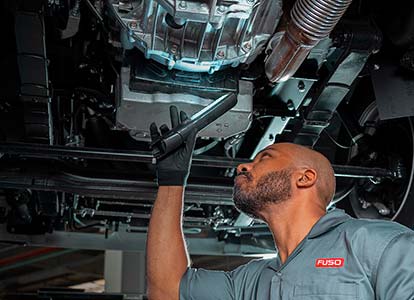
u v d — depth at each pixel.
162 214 1.63
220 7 1.48
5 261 7.42
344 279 1.23
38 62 1.73
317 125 2.06
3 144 1.93
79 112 2.19
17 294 3.88
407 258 1.18
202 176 2.38
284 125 2.17
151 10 1.56
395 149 2.24
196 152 2.30
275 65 1.69
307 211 1.42
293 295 1.27
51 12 1.71
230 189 2.36
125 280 6.47
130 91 1.79
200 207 2.79
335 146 2.58
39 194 2.36
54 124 2.17
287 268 1.33
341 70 1.86
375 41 1.79
